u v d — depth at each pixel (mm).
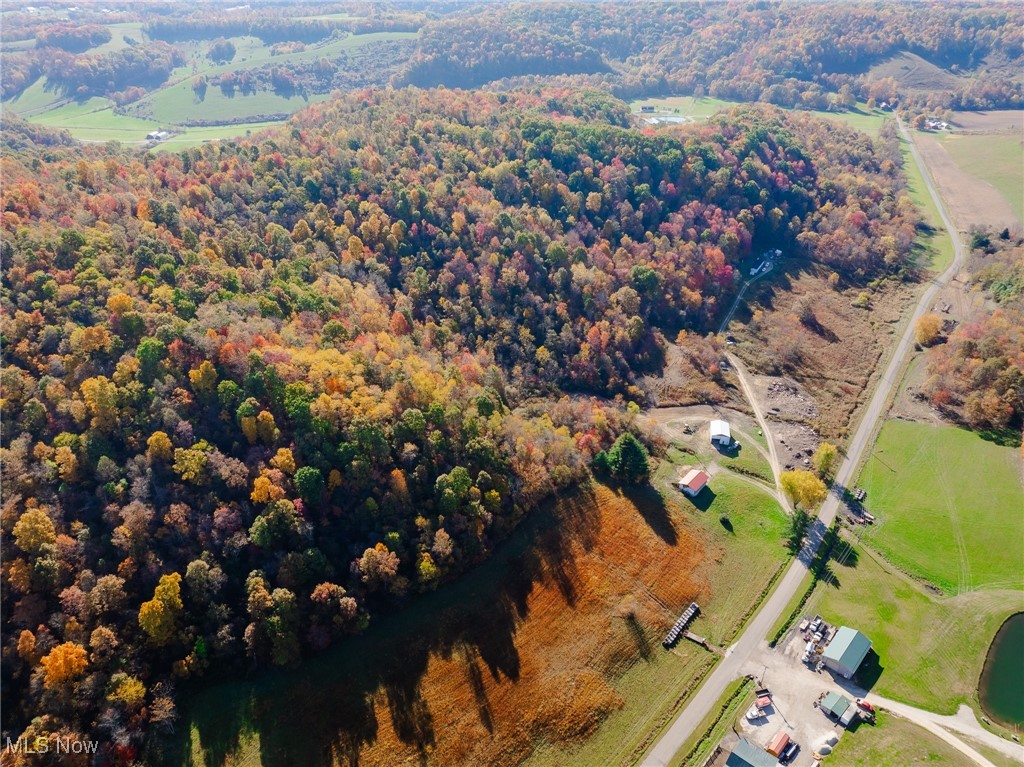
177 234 148750
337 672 95062
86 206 144750
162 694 87250
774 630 104688
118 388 105125
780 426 149375
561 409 144375
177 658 91375
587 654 101125
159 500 99062
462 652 99688
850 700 93000
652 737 91062
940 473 134875
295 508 100875
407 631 100938
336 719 90375
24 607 87188
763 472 135500
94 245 129125
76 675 83500
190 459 100375
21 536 88375
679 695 95938
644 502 126688
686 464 137625
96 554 93688
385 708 92250
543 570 112625
